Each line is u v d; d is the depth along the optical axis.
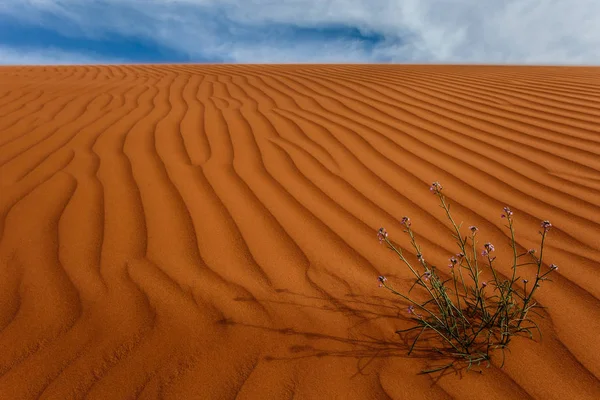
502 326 1.50
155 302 1.75
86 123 4.06
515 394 1.32
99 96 5.27
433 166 3.07
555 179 2.81
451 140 3.55
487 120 4.02
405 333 1.59
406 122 4.05
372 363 1.45
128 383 1.39
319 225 2.34
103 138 3.63
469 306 1.71
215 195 2.66
